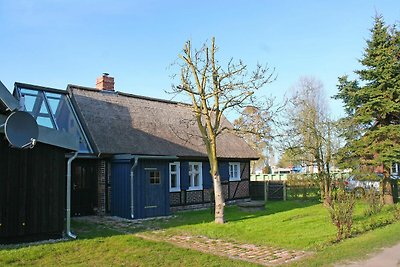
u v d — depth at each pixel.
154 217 16.25
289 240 11.02
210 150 14.84
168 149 19.59
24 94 16.38
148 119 21.03
